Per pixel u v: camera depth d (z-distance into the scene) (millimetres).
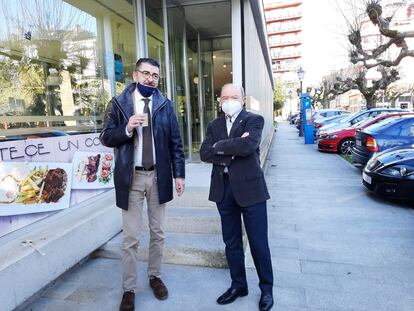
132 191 2643
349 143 12094
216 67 11734
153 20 5867
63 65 4188
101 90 4824
